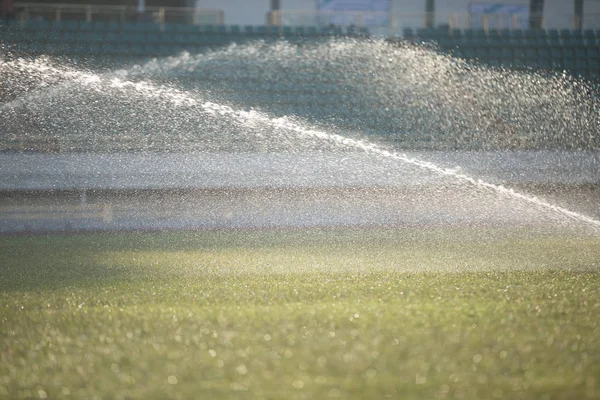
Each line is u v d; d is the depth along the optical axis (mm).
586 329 9375
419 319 9844
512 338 8875
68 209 29188
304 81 39719
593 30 42562
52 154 32188
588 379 7375
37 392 7109
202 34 41188
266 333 9086
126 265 16172
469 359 8000
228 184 32844
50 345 8750
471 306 10781
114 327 9570
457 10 45094
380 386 7145
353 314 10148
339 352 8219
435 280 13422
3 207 29203
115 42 39906
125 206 30047
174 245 20172
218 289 12547
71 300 11688
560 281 13312
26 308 11031
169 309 10695
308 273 14508
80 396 6984
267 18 41625
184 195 31844
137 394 7004
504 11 43531
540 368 7707
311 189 32656
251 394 6953
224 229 24000
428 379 7340
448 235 21922
